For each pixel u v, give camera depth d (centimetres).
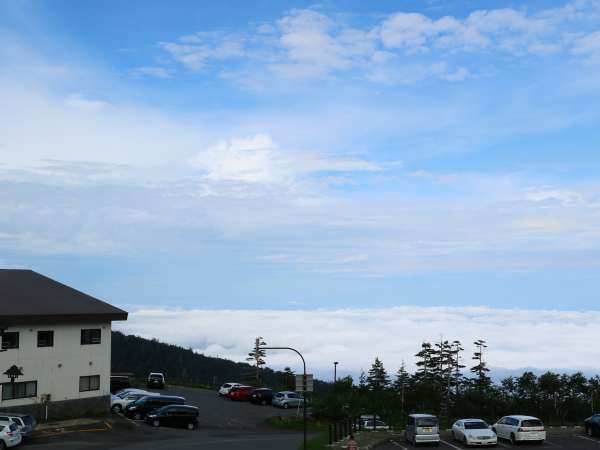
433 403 6656
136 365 15712
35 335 4675
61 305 5034
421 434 3834
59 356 4828
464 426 3931
